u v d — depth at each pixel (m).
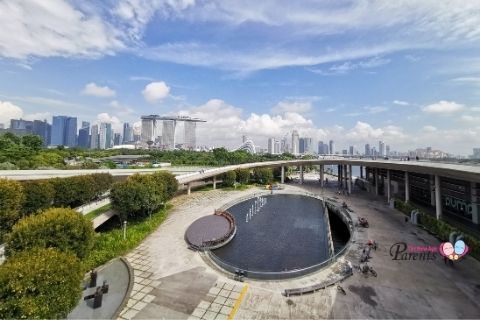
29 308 14.34
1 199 29.84
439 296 22.80
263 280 26.20
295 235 45.81
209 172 79.56
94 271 25.94
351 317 20.30
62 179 43.84
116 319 20.19
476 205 35.50
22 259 16.47
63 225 23.84
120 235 36.34
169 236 39.12
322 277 26.58
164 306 21.88
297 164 103.06
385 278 26.00
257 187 92.06
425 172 40.75
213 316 20.61
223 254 36.97
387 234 38.91
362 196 73.81
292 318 20.30
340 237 49.56
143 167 99.25
